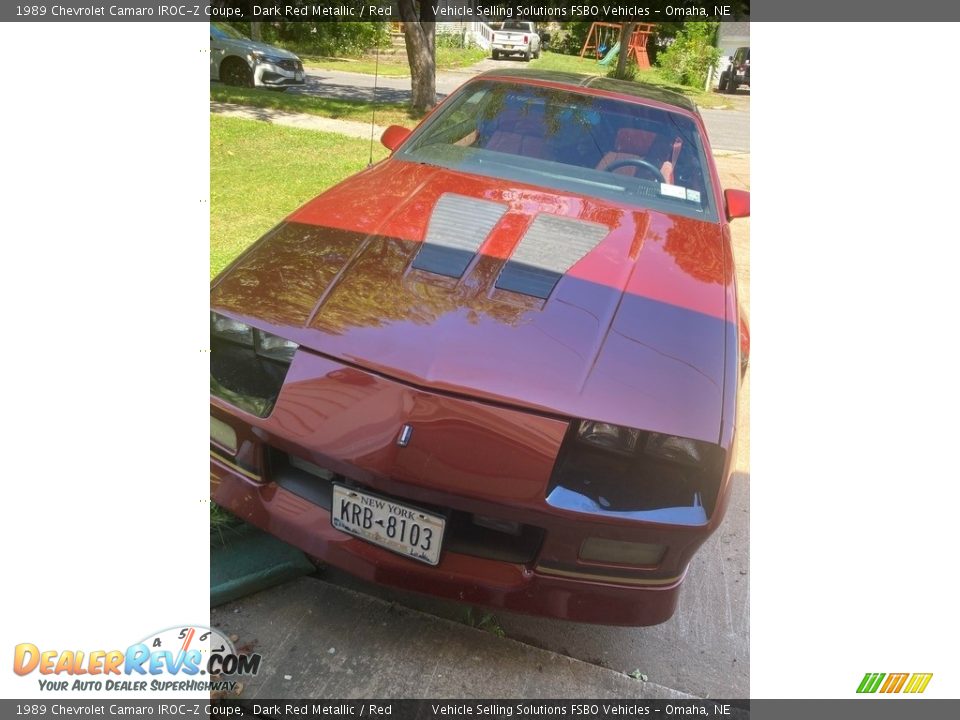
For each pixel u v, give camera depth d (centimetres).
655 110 309
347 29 1933
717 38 2184
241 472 178
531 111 302
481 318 182
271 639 179
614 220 246
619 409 163
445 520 160
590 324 186
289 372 171
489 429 158
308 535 173
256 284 192
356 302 185
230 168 607
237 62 1125
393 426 160
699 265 227
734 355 188
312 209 236
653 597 167
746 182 841
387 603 196
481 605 167
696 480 164
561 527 158
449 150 289
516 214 238
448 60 1998
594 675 183
